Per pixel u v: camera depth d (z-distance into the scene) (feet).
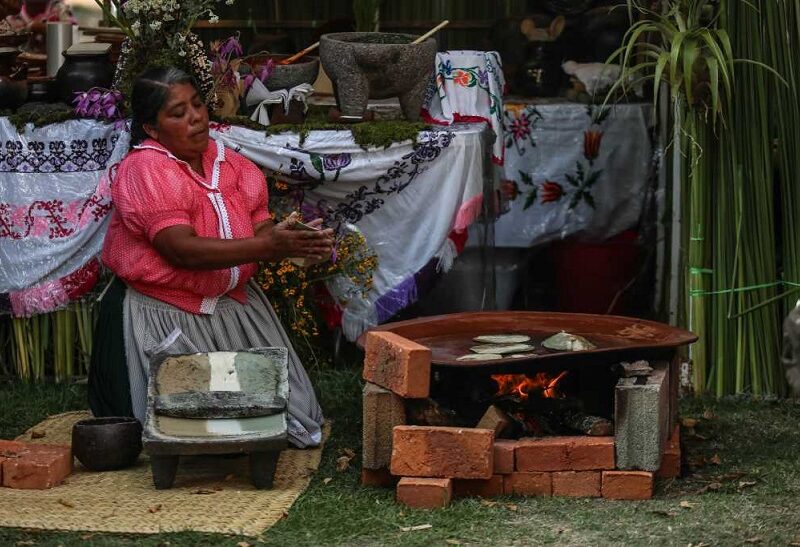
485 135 19.01
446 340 16.01
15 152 18.21
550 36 22.66
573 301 22.48
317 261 15.43
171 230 15.16
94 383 16.34
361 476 14.90
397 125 18.02
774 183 18.71
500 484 14.26
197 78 17.94
